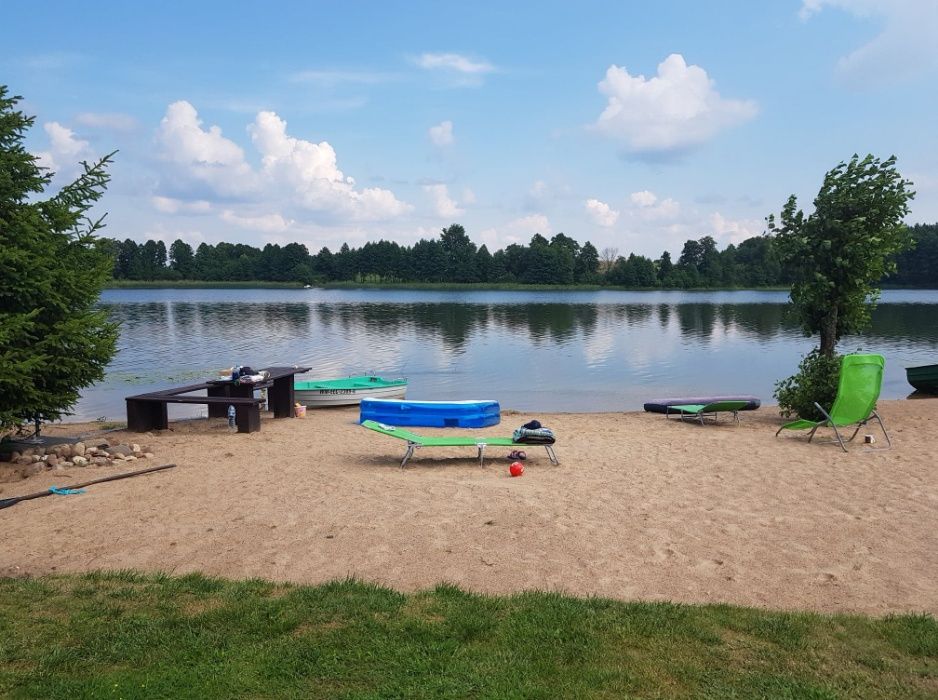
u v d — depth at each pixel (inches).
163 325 1856.5
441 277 6328.7
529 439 385.4
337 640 171.6
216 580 215.3
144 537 263.7
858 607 202.4
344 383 758.5
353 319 2134.6
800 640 173.6
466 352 1259.2
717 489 334.3
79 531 270.8
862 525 275.1
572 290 5728.3
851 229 533.3
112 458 393.4
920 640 173.9
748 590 215.0
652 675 156.1
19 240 382.3
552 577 224.7
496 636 175.0
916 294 4116.6
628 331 1711.4
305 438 487.2
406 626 179.5
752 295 4783.5
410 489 332.5
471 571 229.5
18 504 308.5
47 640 170.4
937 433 476.1
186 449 438.3
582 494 324.8
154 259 6815.9
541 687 150.2
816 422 441.4
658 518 286.4
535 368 1052.5
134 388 824.9
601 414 642.8
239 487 338.3
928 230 4904.0
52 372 400.5
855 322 558.9
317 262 6668.3
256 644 170.1
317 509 298.7
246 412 504.4
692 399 664.4
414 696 147.0
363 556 243.0
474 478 362.0
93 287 418.3
